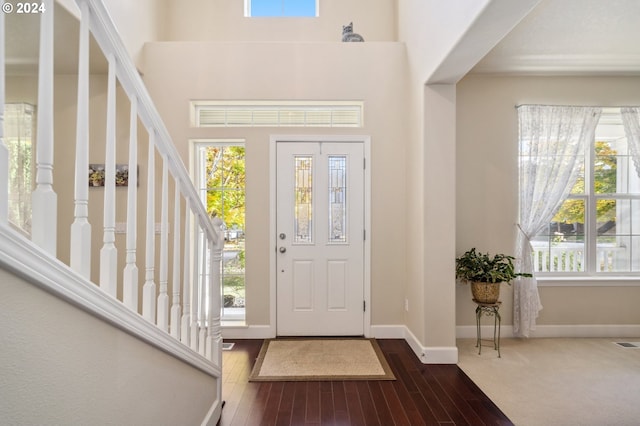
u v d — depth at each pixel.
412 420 2.09
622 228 3.66
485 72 3.47
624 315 3.55
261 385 2.50
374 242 3.45
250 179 3.44
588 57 3.16
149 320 1.31
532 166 3.48
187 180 1.66
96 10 0.99
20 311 0.72
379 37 4.12
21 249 0.70
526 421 2.08
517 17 1.92
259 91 3.41
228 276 3.59
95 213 3.13
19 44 2.36
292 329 3.46
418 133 3.06
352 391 2.42
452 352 2.88
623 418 2.11
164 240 1.45
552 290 3.55
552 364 2.86
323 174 3.47
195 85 3.39
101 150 3.15
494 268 3.12
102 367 0.99
